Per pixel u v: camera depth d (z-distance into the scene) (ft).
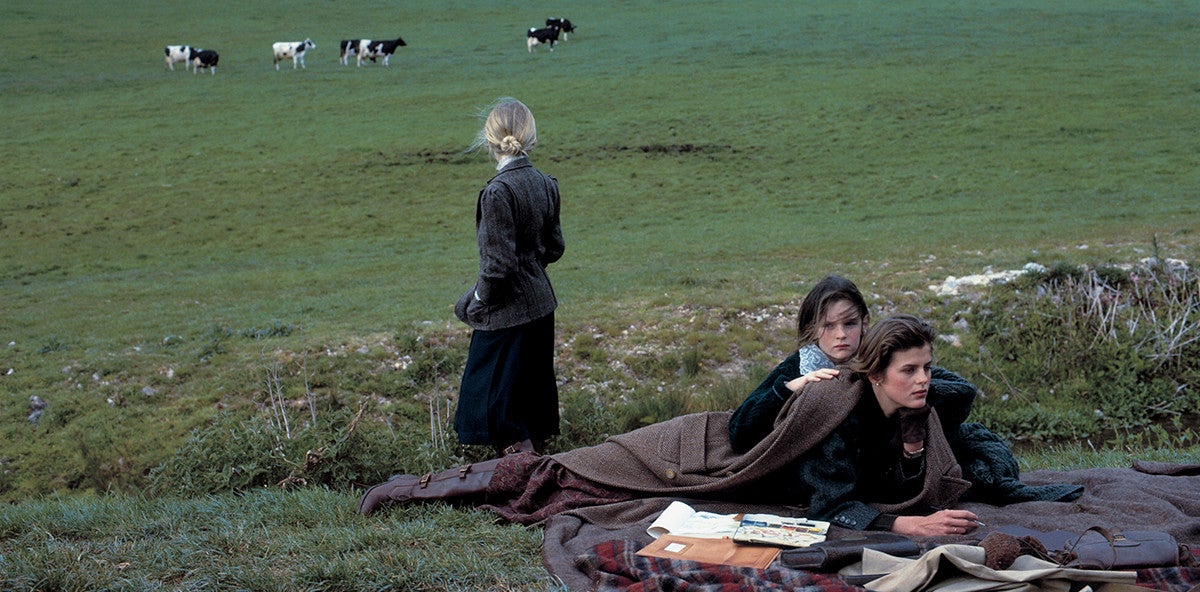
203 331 48.98
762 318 46.68
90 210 96.27
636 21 199.11
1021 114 115.65
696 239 75.31
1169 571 13.60
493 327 21.22
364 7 228.22
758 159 106.63
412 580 14.25
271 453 23.98
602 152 111.65
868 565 13.93
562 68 156.97
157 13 216.13
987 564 13.34
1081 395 38.42
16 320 57.47
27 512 19.03
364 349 43.52
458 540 16.21
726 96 133.18
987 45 154.20
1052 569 12.68
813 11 195.62
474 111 131.64
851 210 84.74
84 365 44.32
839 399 16.21
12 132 126.82
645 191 97.04
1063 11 178.50
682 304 48.32
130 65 171.53
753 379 38.65
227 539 16.29
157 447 37.78
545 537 15.90
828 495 16.06
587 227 85.05
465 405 21.54
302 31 204.23
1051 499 17.60
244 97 146.10
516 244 21.11
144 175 108.06
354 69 166.40
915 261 55.62
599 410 32.45
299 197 99.35
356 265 72.54
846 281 17.60
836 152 107.04
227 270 74.59
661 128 120.06
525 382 21.81
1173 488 17.89
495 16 214.69
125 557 15.60
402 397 39.88
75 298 64.34
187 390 41.34
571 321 46.50
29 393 42.27
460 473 18.45
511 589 14.08
